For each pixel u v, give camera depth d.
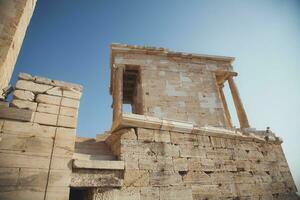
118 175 5.91
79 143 7.05
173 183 6.61
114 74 14.17
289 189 9.55
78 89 6.45
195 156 7.62
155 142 7.02
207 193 7.14
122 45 13.70
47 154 5.23
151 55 14.34
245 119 13.30
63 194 4.93
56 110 5.85
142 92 12.78
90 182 5.40
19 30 8.07
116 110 11.88
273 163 9.88
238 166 8.59
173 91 13.28
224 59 15.55
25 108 5.52
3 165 4.71
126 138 6.52
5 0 7.73
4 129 5.08
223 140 8.87
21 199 4.56
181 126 7.75
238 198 7.75
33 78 5.97
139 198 5.84
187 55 14.75
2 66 6.89
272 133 10.98
